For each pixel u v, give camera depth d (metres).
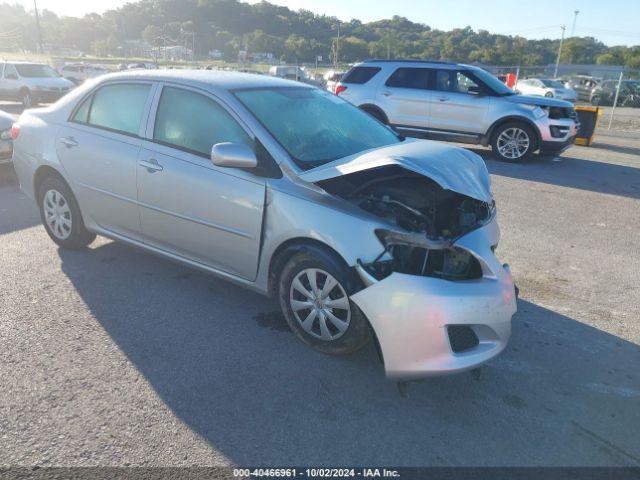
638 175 9.92
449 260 3.25
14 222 5.97
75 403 3.00
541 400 3.22
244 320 3.98
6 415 2.88
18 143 5.16
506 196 8.03
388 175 3.66
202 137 3.94
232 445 2.75
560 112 10.54
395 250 3.21
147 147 4.18
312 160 3.68
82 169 4.61
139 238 4.46
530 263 5.41
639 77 38.62
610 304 4.54
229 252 3.86
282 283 3.63
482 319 3.03
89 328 3.79
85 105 4.71
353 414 3.02
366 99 11.66
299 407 3.05
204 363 3.43
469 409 3.11
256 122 3.74
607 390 3.34
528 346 3.82
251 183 3.63
